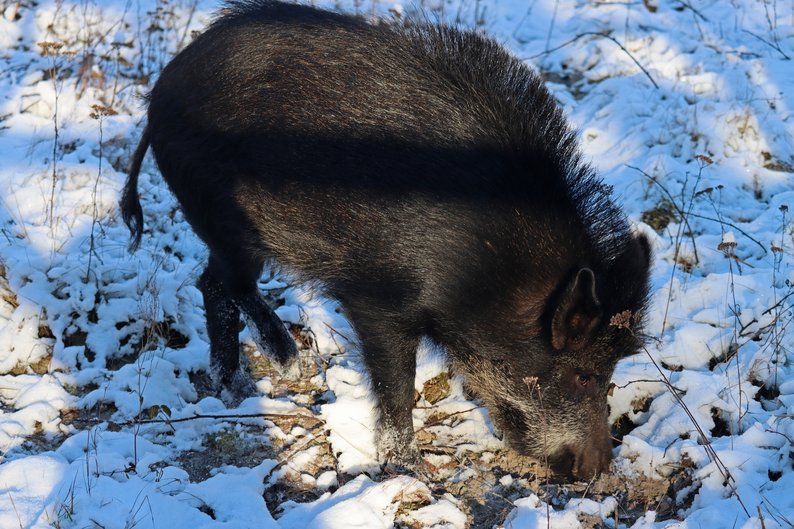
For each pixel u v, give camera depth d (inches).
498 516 125.6
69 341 143.1
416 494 126.3
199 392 141.0
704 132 170.7
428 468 130.9
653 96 181.2
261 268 138.8
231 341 139.5
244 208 132.0
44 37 192.9
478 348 127.6
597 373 125.9
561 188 126.0
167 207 161.3
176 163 134.3
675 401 133.4
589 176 128.6
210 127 131.3
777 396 134.6
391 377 129.3
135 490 123.5
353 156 125.9
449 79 126.4
